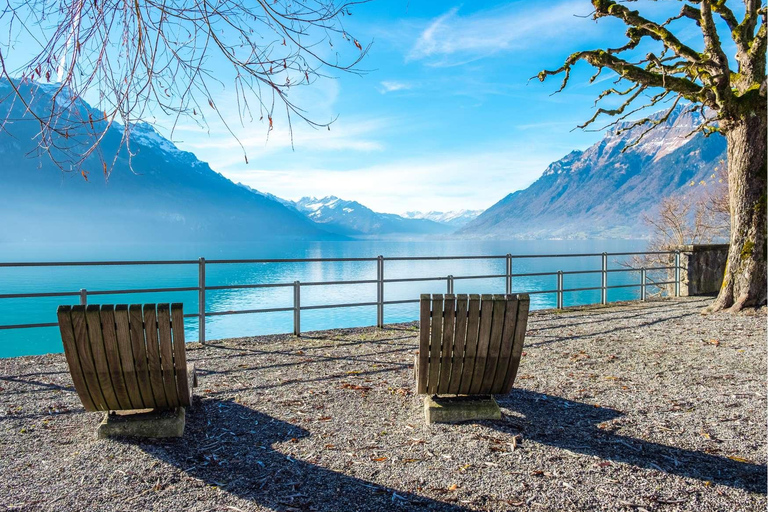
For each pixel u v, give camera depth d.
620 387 4.86
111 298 41.03
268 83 2.71
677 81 9.57
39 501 2.70
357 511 2.63
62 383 4.97
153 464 3.16
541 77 10.40
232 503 2.70
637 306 10.44
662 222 30.77
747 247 9.13
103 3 2.39
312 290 49.62
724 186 27.80
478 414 3.96
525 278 62.81
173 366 3.51
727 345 6.69
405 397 4.58
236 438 3.59
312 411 4.18
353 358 6.08
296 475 3.02
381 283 8.20
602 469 3.10
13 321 32.53
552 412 4.15
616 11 9.48
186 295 44.00
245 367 5.63
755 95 8.80
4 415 4.09
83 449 3.39
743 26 9.27
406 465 3.16
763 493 2.81
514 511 2.64
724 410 4.16
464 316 3.78
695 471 3.07
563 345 6.80
